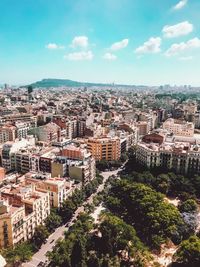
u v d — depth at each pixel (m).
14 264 161.75
